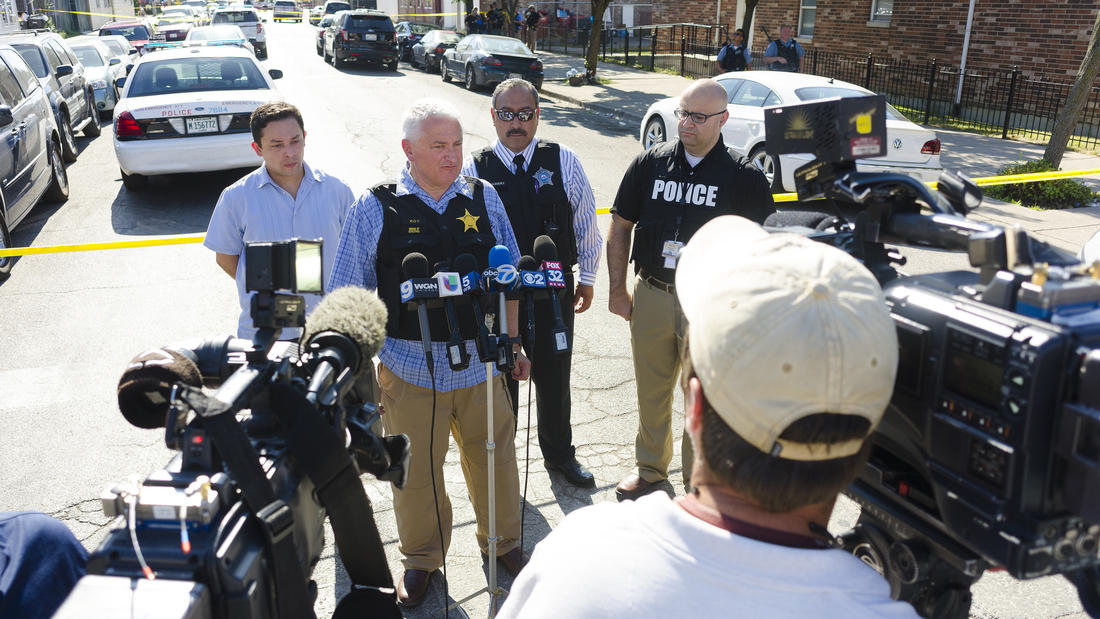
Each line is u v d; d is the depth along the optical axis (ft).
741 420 3.12
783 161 26.89
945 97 50.34
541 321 11.42
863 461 3.30
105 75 48.62
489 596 9.85
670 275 10.84
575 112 51.55
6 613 4.21
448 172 8.88
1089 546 3.48
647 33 97.50
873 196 4.55
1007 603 9.71
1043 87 44.45
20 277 21.22
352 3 158.20
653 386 11.41
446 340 8.95
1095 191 30.76
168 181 32.09
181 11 131.23
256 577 3.46
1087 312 3.26
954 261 22.17
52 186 28.35
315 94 56.80
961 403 3.56
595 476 12.54
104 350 16.81
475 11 81.25
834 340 2.96
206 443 3.54
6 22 90.48
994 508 3.43
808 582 3.13
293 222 11.09
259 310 4.34
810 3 62.54
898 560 4.45
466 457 9.85
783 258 3.20
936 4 50.21
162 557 3.31
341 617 4.49
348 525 4.23
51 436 13.51
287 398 4.10
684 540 3.25
